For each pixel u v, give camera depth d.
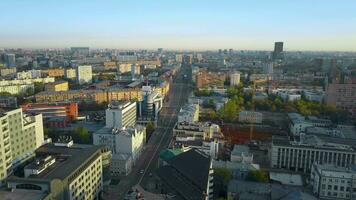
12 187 185.50
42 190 181.75
